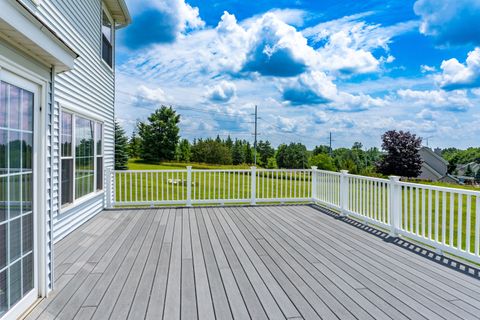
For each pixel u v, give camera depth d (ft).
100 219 19.04
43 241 8.57
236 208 23.06
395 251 13.24
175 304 8.36
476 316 7.88
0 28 6.28
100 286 9.45
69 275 10.28
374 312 8.03
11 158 7.21
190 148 109.29
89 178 19.25
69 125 15.98
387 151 75.77
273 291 9.23
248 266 11.30
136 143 112.27
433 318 7.76
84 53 18.06
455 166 130.11
